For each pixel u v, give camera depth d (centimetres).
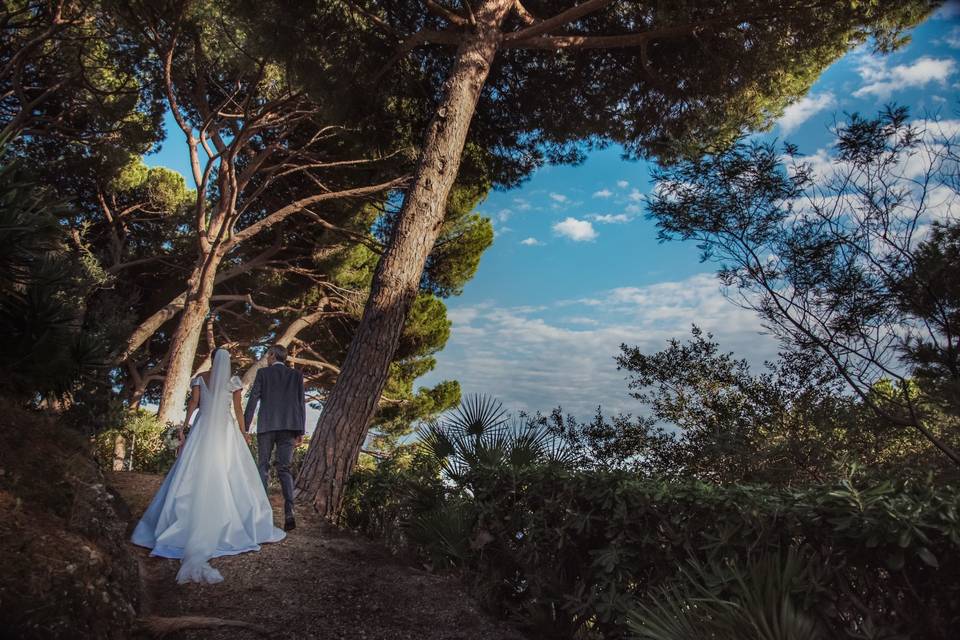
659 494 373
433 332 2277
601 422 718
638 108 1208
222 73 1582
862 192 506
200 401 497
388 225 2023
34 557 242
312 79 1113
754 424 584
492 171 1395
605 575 390
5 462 289
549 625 412
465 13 933
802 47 1005
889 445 507
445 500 512
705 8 952
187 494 462
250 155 1888
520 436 498
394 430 2367
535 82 1228
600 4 906
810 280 523
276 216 1664
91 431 739
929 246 482
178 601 378
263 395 595
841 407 518
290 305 2250
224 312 2328
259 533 502
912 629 273
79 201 2075
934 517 272
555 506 433
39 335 344
